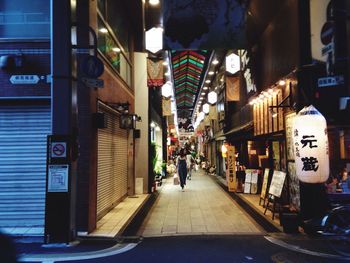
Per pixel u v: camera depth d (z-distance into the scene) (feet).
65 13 25.73
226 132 74.23
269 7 37.83
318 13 29.71
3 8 29.91
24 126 29.43
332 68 28.73
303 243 25.30
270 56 41.60
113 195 41.93
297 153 26.73
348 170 30.42
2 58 28.09
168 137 116.06
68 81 25.66
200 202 45.21
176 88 117.50
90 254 22.84
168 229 30.35
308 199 29.73
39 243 25.38
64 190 25.36
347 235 24.32
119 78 43.60
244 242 25.62
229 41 30.22
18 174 29.19
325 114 29.73
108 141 39.45
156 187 61.16
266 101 42.70
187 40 30.27
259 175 52.54
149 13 51.70
